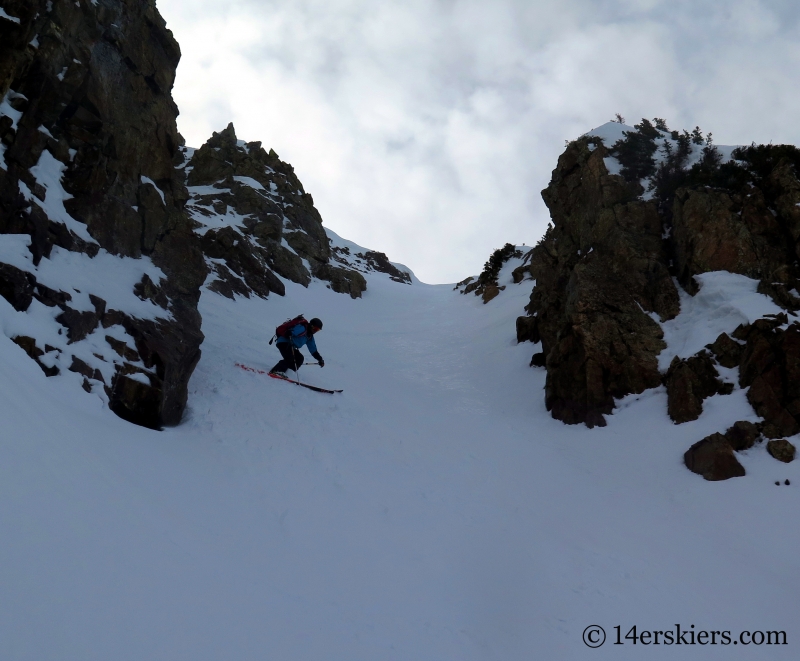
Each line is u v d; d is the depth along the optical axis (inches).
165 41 370.3
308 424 319.6
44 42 265.7
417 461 307.0
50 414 162.6
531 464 335.3
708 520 263.1
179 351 286.0
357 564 184.4
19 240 232.2
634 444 348.2
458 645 153.4
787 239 406.3
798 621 190.4
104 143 307.3
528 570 205.3
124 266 300.8
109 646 94.6
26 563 98.5
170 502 170.7
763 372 329.1
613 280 447.2
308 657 123.9
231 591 134.7
